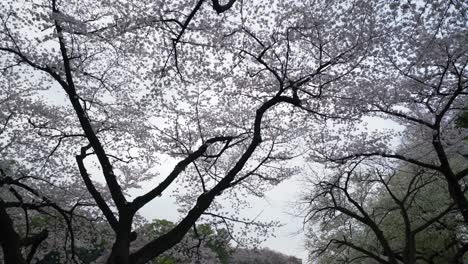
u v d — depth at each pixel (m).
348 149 13.84
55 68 9.53
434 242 18.67
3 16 9.55
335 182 15.98
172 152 12.20
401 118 12.85
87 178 9.38
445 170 11.60
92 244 13.88
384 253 18.19
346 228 20.55
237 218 11.25
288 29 9.69
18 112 11.40
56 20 8.94
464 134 13.20
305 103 11.38
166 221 18.53
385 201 19.89
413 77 11.23
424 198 18.69
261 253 26.30
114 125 11.77
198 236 11.83
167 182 8.90
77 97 9.55
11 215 12.83
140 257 8.00
